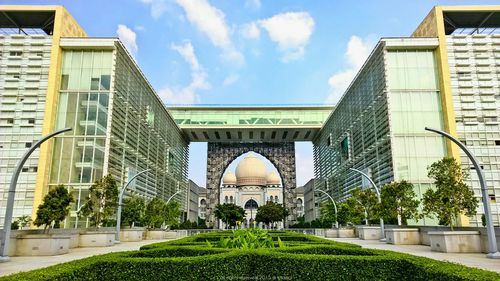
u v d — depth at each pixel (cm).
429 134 4762
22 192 4369
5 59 4806
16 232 2556
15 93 4703
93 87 4744
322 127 8556
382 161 5016
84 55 4869
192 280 1062
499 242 2000
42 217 2914
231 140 9906
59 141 4575
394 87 4897
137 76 5581
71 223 4278
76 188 4412
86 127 4606
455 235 2205
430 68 4984
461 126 4719
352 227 4728
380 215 3453
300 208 13175
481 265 1586
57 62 4753
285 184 10038
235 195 12681
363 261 1106
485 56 4956
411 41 4972
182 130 8738
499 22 5309
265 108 8956
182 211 8581
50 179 4462
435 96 4888
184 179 9100
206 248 1467
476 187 4509
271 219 9506
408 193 3384
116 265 1070
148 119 6000
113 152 4653
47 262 1814
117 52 4931
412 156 4681
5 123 4609
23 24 5178
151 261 1074
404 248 2588
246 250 1237
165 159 7106
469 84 4853
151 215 4638
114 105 4738
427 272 939
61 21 4891
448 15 5156
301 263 1112
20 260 1908
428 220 4450
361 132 5819
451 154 4609
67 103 4700
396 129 4753
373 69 5406
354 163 6206
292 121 8894
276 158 10188
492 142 4675
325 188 8169
